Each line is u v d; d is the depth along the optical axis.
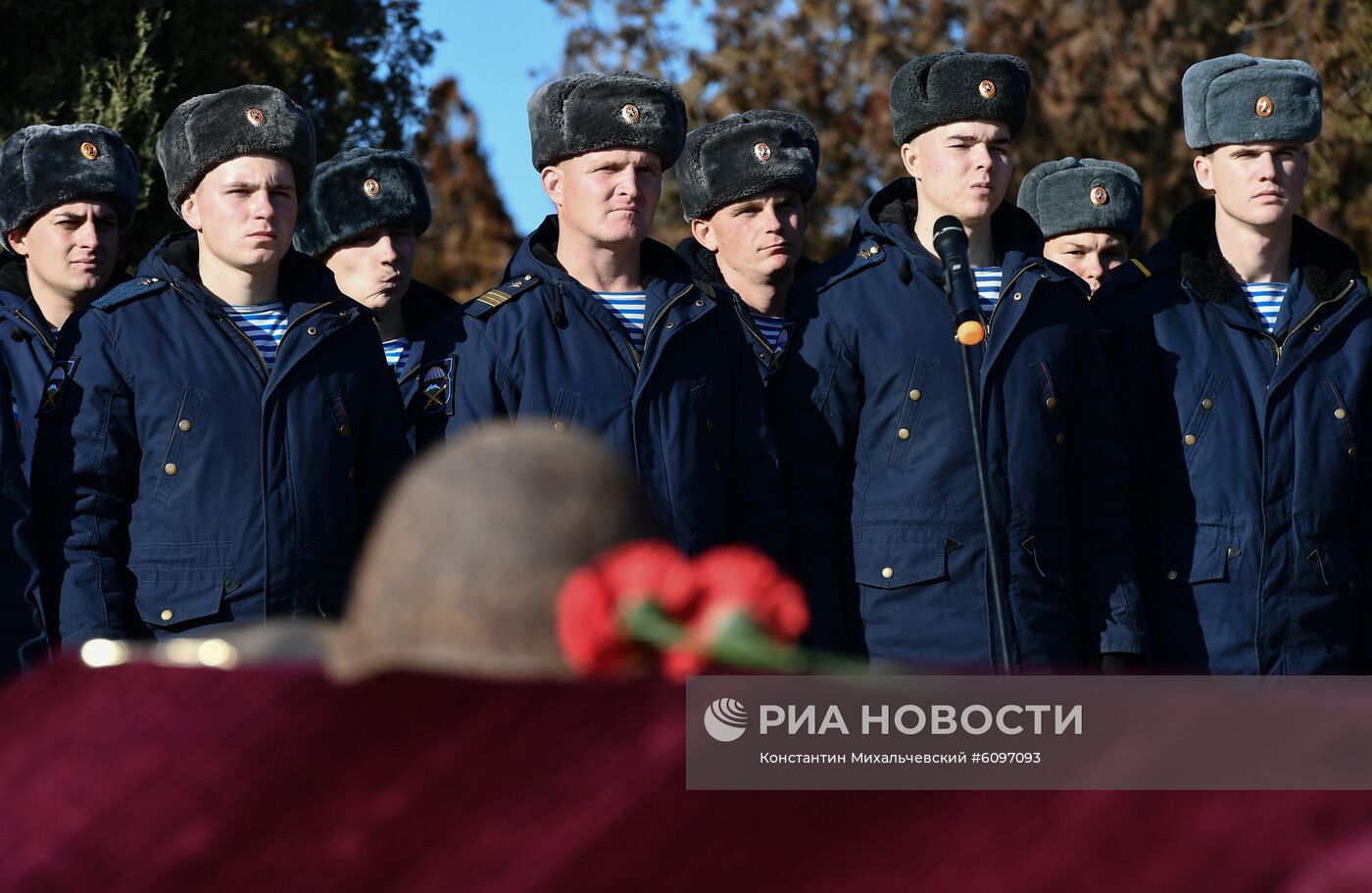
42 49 21.16
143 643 10.37
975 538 11.45
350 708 3.21
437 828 3.03
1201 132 12.80
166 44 21.48
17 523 10.44
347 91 29.38
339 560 10.78
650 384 11.21
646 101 11.65
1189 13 39.78
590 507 3.16
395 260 14.65
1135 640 11.63
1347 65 32.41
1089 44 39.62
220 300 11.13
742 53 41.19
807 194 13.74
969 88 11.95
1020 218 12.48
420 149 35.94
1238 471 12.21
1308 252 12.76
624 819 2.95
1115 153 39.94
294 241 14.94
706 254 13.94
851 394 11.77
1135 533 12.48
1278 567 12.11
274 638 3.90
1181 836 2.68
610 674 3.15
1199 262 12.70
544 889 2.91
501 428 3.29
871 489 11.65
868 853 2.84
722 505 11.33
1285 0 37.91
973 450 11.54
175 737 3.37
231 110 11.06
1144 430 12.45
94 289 12.66
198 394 10.62
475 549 3.15
